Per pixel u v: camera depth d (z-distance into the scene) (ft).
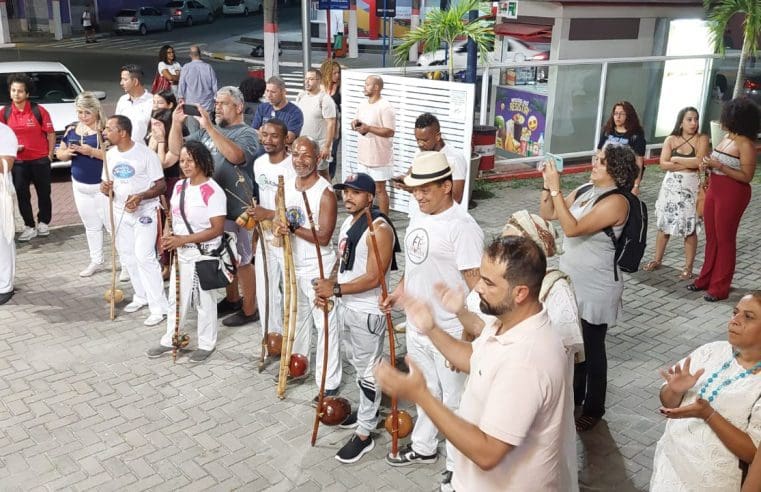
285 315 17.60
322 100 29.89
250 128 21.25
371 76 29.01
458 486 9.74
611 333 21.71
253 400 17.93
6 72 40.40
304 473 15.20
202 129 21.48
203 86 36.86
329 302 16.94
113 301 22.24
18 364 19.56
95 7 127.54
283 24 138.21
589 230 15.08
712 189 23.49
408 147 32.55
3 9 111.75
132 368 19.40
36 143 28.32
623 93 41.73
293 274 17.51
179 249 19.11
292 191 17.48
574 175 40.73
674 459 10.73
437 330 10.23
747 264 27.66
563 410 8.95
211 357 20.01
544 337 8.82
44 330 21.52
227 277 19.22
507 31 44.29
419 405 8.38
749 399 9.95
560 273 13.39
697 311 23.35
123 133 21.07
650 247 29.32
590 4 40.88
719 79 44.04
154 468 15.33
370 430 15.71
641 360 20.11
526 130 41.16
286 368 17.88
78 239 29.55
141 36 124.47
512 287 8.74
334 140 33.01
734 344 10.06
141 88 28.07
